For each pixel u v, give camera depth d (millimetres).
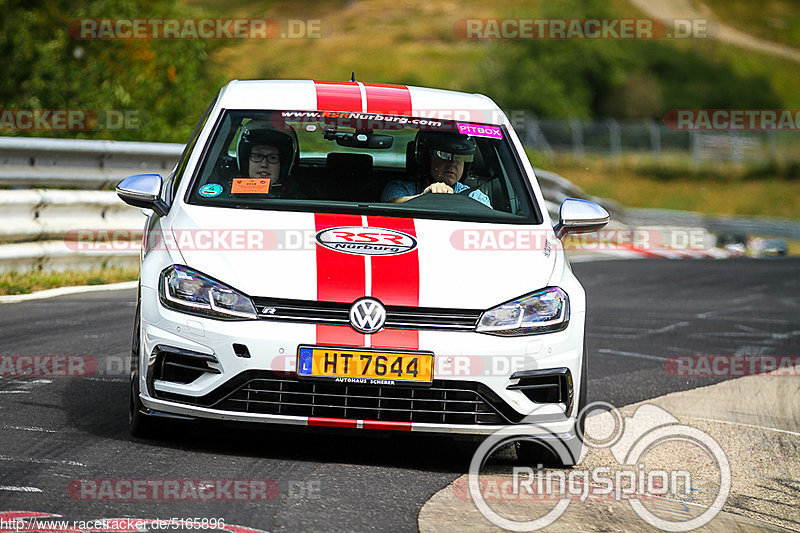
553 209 63312
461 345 15781
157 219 18234
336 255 16375
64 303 30672
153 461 15531
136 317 17672
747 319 39062
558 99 183625
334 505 13992
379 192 19656
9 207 33375
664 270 56500
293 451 16844
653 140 153500
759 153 154125
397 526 13312
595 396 23469
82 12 58969
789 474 18375
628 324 35781
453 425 15828
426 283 16094
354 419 15648
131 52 60781
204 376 15672
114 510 13031
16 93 54812
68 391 20156
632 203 139250
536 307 16391
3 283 32250
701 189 145375
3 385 20266
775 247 81562
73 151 36656
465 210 18719
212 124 19797
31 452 15578
